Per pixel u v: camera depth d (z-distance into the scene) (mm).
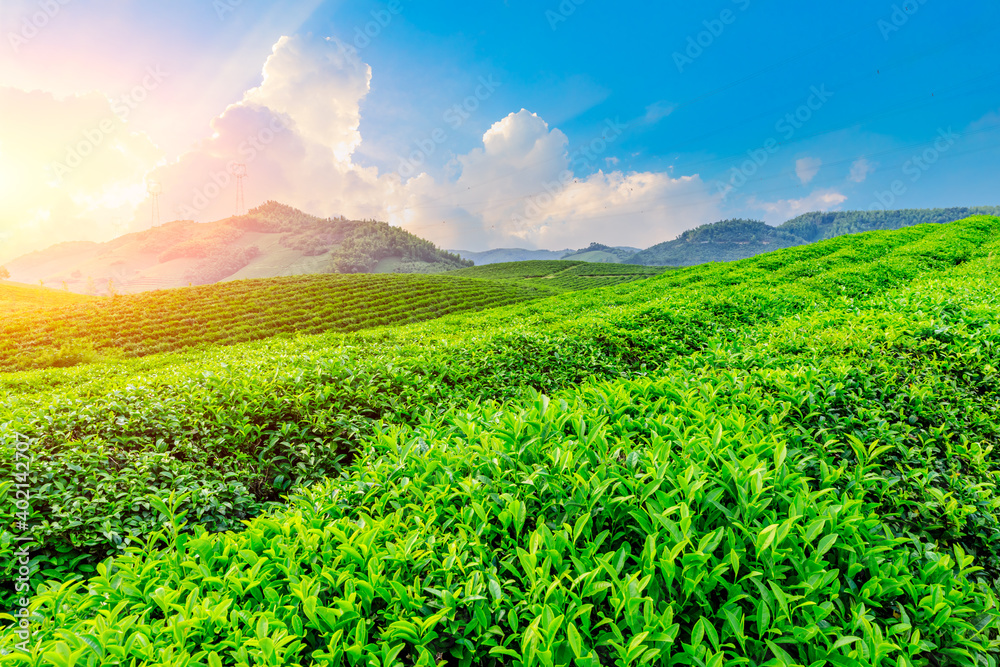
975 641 2861
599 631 2627
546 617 2461
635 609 2523
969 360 6215
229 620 2715
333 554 3156
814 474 4035
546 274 133625
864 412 4973
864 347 6816
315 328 51875
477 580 2789
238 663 2309
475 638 2623
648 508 3139
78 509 4758
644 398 5281
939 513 3910
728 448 3676
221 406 6938
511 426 4543
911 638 2668
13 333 46094
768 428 4578
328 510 3850
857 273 18906
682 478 3252
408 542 3109
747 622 2748
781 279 22141
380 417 7109
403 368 8250
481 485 3654
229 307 56938
